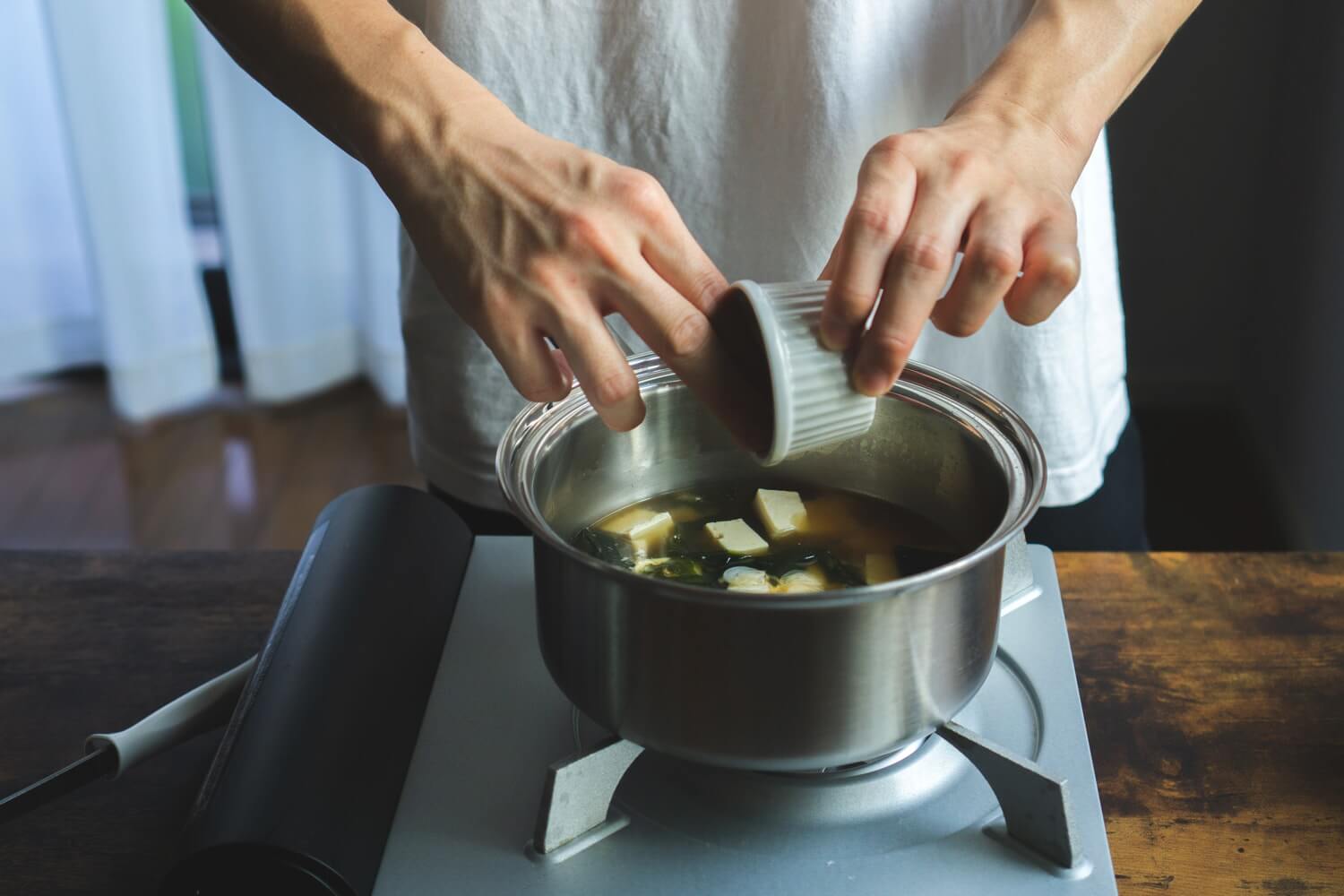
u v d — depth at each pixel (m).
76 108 2.49
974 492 0.75
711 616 0.56
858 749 0.60
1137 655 0.79
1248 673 0.77
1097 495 1.15
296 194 2.68
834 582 0.75
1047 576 0.84
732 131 0.95
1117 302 1.12
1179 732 0.72
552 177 0.68
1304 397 2.16
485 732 0.72
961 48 0.95
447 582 0.83
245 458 2.68
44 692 0.78
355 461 2.66
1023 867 0.62
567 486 0.77
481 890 0.62
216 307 3.09
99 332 2.95
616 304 0.65
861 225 0.64
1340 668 0.77
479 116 0.71
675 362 0.64
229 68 2.50
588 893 0.62
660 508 0.83
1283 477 2.27
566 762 0.63
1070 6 0.80
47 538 2.41
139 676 0.79
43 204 2.76
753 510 0.83
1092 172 1.03
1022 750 0.70
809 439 0.61
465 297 0.69
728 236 1.00
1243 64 2.32
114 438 2.75
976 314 0.67
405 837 0.65
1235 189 2.44
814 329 0.62
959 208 0.66
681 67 0.93
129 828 0.68
